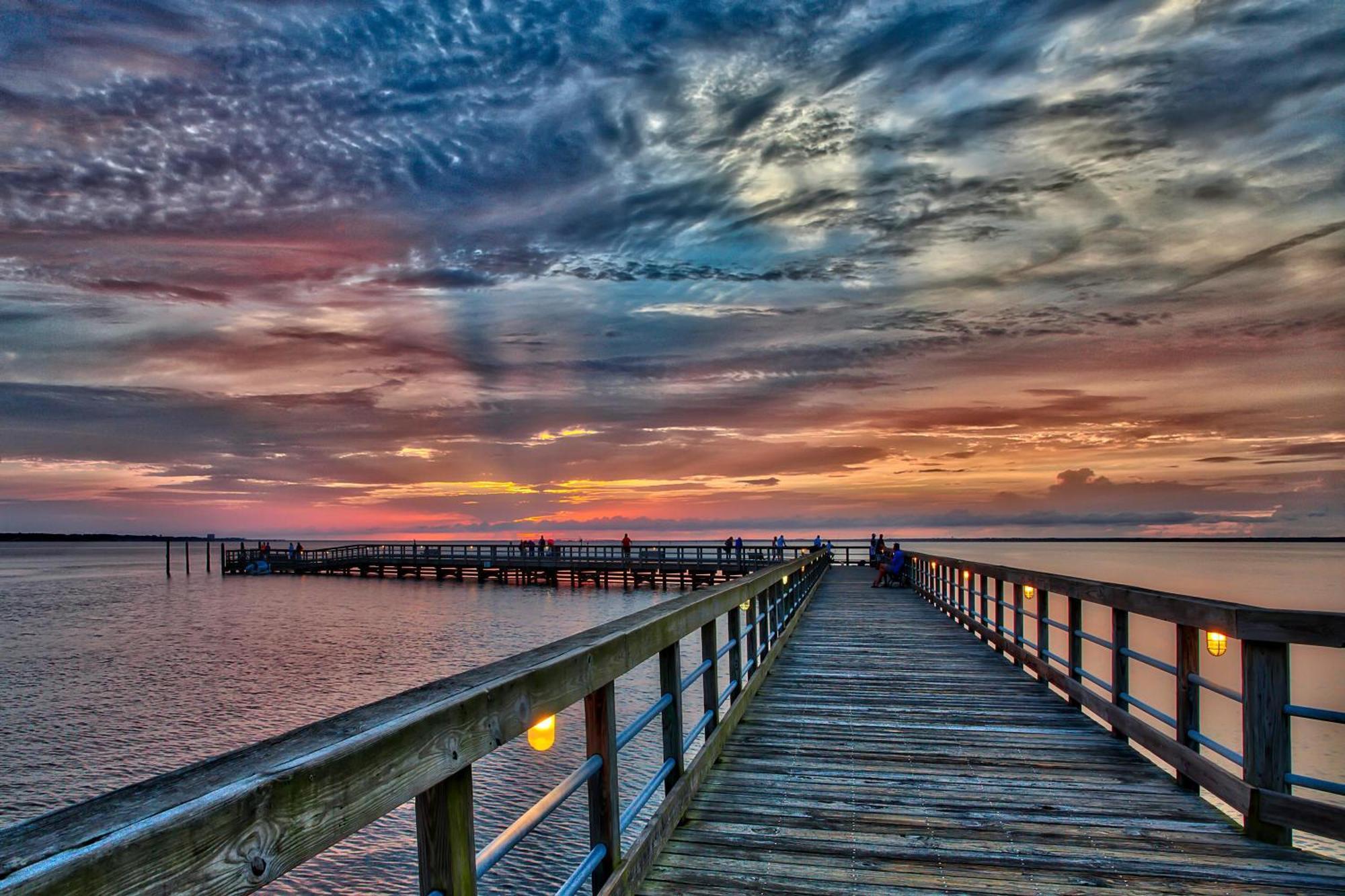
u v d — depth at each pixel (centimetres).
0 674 2336
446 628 3234
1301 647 3012
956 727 680
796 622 1361
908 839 432
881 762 577
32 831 113
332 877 986
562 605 4166
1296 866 394
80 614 4031
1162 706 1869
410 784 181
